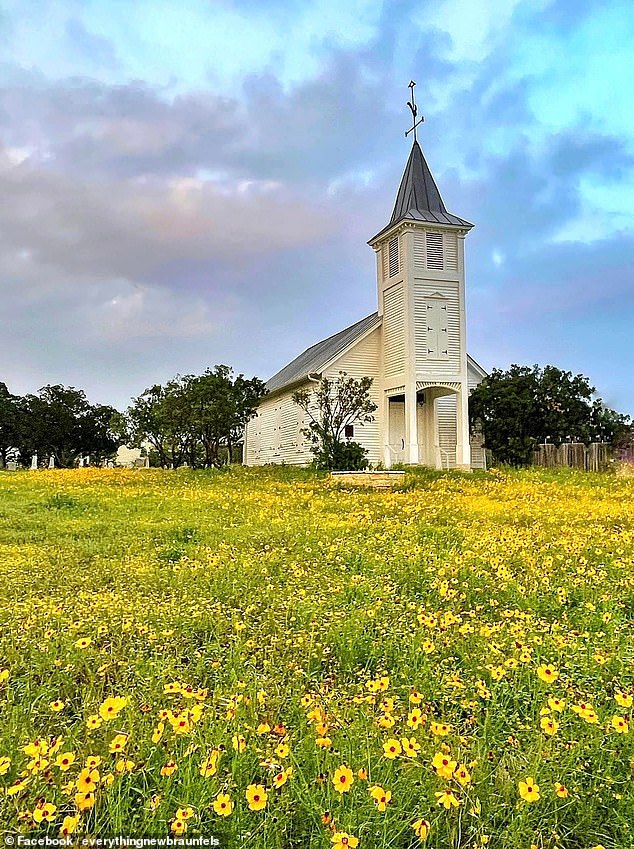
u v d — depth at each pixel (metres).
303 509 11.85
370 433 25.77
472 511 10.91
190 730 2.53
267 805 2.18
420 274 24.42
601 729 2.63
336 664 3.89
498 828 2.20
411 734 2.60
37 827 2.14
